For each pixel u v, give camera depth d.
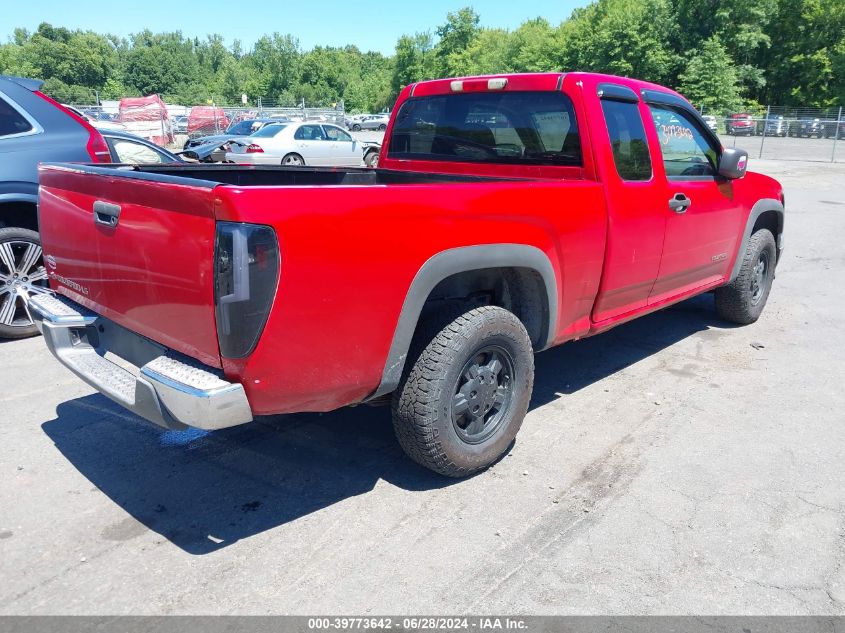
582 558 2.72
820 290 7.35
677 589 2.55
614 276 3.94
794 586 2.58
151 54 130.75
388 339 2.73
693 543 2.83
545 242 3.34
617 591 2.53
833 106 57.53
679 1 56.44
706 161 4.86
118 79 130.88
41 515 2.96
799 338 5.64
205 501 3.10
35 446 3.57
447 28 85.69
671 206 4.29
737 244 5.34
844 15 56.88
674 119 4.50
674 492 3.22
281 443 3.68
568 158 3.89
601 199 3.71
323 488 3.22
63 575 2.57
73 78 124.25
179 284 2.44
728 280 5.45
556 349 5.32
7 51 122.00
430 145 4.73
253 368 2.38
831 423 4.00
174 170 3.94
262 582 2.55
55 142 5.23
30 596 2.45
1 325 5.11
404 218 2.66
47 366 4.71
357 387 2.72
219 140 18.47
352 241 2.49
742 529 2.94
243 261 2.24
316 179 4.60
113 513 2.99
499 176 4.11
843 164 27.06
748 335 5.72
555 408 4.18
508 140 4.22
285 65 108.50
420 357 2.95
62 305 3.24
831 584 2.60
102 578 2.55
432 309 3.07
